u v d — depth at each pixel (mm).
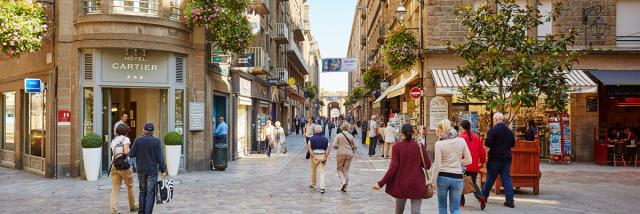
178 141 14789
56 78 14375
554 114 18250
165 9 14938
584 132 18891
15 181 13773
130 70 14578
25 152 17156
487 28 11016
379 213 9148
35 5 12211
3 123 19344
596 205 9758
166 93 15250
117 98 16312
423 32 19891
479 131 19000
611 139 18219
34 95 16172
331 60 30016
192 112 15703
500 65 10406
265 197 10922
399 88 22031
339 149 11867
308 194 11375
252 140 25141
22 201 10383
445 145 7184
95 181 13477
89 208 9578
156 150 8477
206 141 16469
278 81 30922
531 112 18984
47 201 10383
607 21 19047
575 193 11258
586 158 18828
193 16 14828
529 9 11344
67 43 14297
